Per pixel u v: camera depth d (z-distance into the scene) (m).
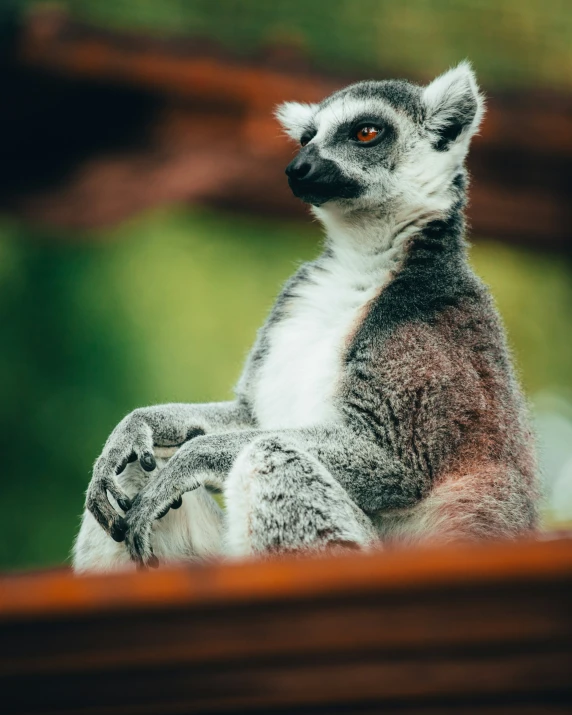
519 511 8.87
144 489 8.80
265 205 17.64
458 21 16.88
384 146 10.75
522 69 17.02
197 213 20.17
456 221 10.48
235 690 5.66
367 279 10.16
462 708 5.70
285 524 8.19
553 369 22.08
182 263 21.31
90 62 16.08
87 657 5.47
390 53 16.84
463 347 9.28
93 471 9.17
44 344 20.61
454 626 5.27
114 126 16.88
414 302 9.57
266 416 10.03
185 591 5.14
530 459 9.48
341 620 5.29
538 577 5.01
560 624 5.21
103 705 5.73
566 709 5.64
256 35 16.58
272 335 10.37
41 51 16.06
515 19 17.19
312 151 10.84
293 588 5.09
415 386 9.03
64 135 16.89
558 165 16.84
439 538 8.78
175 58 16.16
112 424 20.23
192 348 20.89
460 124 10.80
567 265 19.56
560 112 16.56
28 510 19.56
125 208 17.62
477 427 8.98
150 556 8.53
